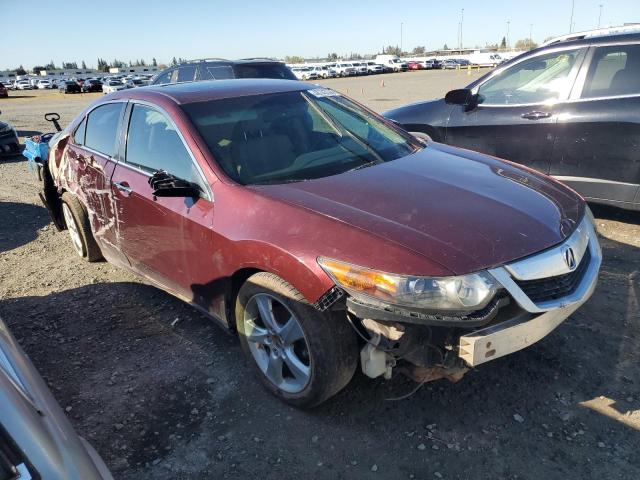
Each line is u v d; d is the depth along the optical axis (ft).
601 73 16.58
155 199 11.18
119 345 11.95
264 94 12.55
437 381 9.96
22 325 13.12
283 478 8.05
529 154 18.28
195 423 9.32
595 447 8.25
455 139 20.17
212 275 10.11
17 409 4.68
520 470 7.91
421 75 156.35
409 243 7.79
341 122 12.54
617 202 16.67
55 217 18.02
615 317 11.76
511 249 7.95
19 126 60.03
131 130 12.60
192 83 13.30
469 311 7.39
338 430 8.92
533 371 10.09
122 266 14.11
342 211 8.64
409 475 7.94
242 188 9.73
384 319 7.49
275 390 9.61
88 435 9.18
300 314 8.43
